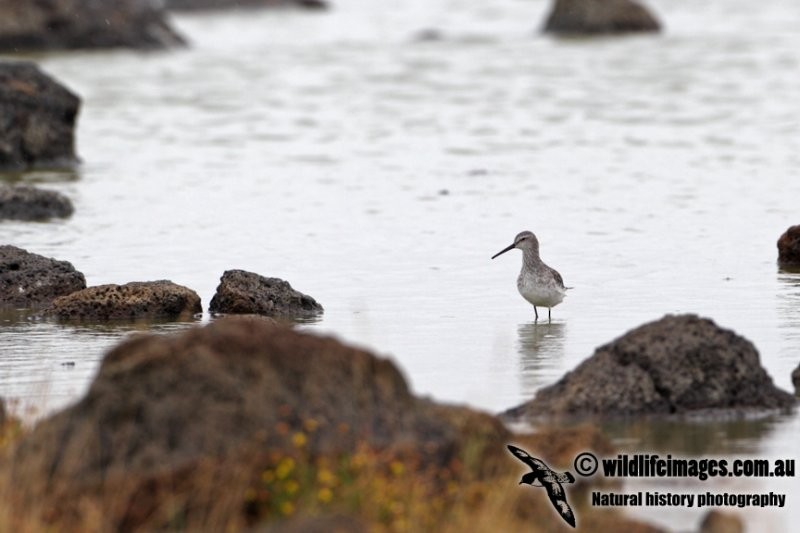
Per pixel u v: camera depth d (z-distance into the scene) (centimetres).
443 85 4309
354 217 2564
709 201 2644
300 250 2302
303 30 5969
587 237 2362
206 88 4300
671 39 5341
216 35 5791
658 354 1391
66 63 4788
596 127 3541
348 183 2905
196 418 1034
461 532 995
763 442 1308
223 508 988
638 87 4191
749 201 2638
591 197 2703
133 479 1005
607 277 2077
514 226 2462
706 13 6266
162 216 2597
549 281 1823
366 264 2194
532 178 2914
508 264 2186
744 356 1405
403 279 2091
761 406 1393
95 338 1761
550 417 1366
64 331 1803
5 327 1828
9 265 1994
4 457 1050
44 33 5009
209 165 3141
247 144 3403
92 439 1033
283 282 1917
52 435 1048
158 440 1028
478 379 1555
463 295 1989
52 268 2002
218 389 1045
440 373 1584
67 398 1463
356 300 1959
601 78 4381
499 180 2898
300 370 1071
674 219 2491
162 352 1062
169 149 3353
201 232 2453
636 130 3481
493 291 2012
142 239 2402
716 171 2944
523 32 5700
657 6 6569
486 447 1132
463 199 2709
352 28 6038
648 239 2336
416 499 1012
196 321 1847
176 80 4462
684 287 2003
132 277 2122
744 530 1119
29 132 3134
